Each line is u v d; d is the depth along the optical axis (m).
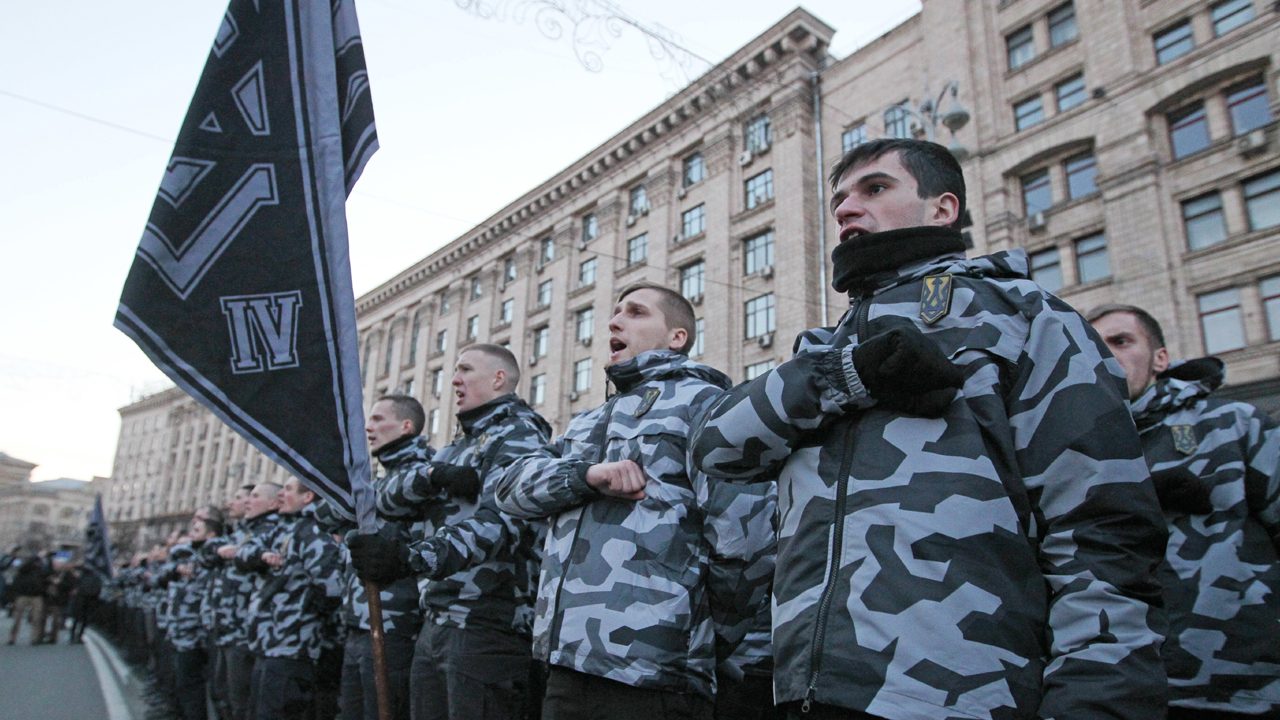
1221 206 14.70
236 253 2.72
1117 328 2.99
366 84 3.01
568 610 2.44
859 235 1.88
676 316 3.15
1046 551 1.45
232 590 6.29
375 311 43.19
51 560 17.56
